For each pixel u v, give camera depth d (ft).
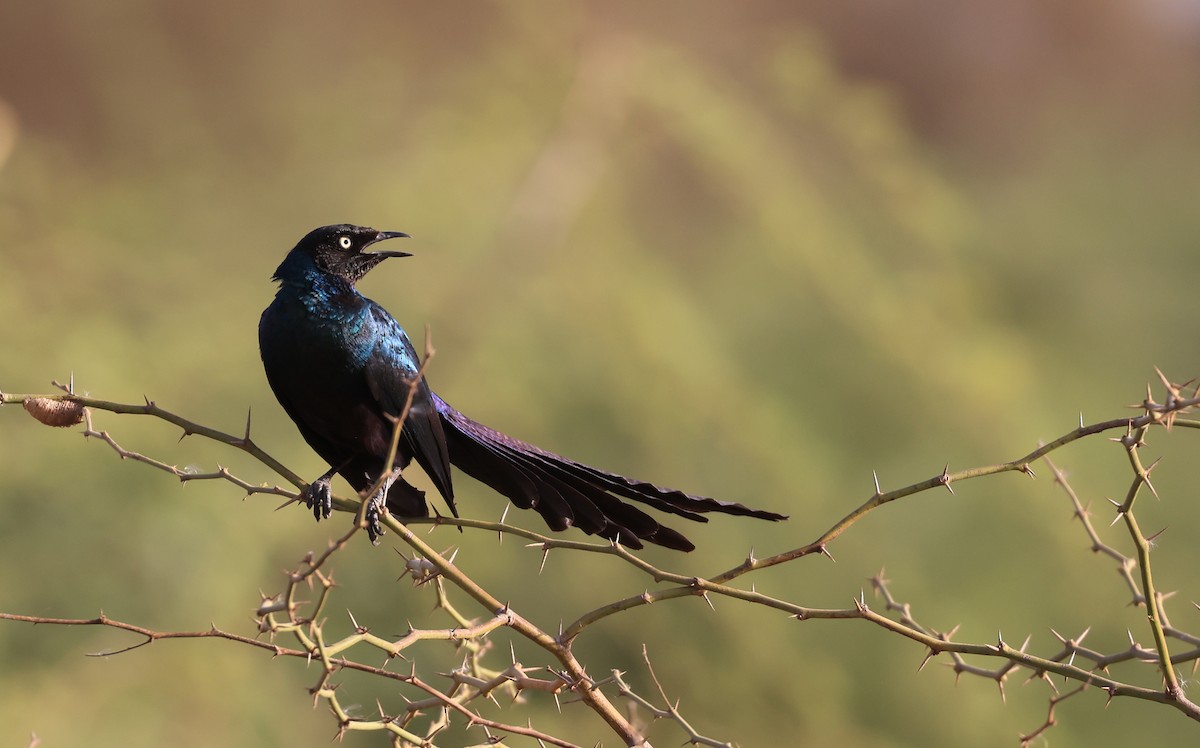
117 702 38.42
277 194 54.49
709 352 47.93
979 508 48.21
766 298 53.88
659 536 19.72
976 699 44.24
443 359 45.57
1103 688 15.34
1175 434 55.31
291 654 14.43
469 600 41.83
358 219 49.37
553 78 52.34
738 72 58.44
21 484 40.29
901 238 53.21
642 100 51.65
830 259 48.83
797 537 44.98
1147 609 15.99
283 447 43.52
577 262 48.37
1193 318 62.54
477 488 43.32
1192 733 45.85
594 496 19.92
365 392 20.83
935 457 49.01
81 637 39.45
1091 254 64.90
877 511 48.49
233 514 41.86
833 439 50.29
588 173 50.57
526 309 47.01
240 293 50.29
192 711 38.86
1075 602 47.19
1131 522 15.23
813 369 51.70
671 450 45.27
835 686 42.65
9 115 53.78
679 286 51.49
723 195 52.13
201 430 16.66
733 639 42.14
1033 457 15.33
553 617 42.50
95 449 41.55
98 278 48.26
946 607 46.14
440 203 48.96
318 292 20.93
